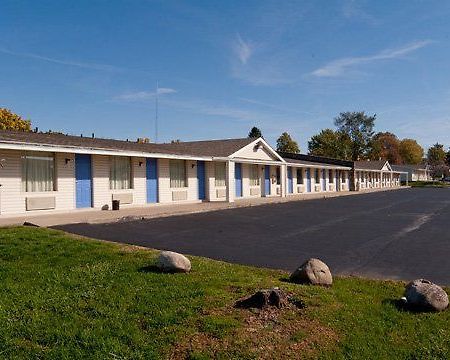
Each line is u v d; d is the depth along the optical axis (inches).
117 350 196.2
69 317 225.6
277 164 1343.5
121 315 227.0
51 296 251.3
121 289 263.6
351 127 4042.8
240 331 212.4
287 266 373.4
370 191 2085.4
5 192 650.2
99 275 291.0
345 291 280.8
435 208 1024.2
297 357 198.2
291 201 1237.7
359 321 232.5
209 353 195.8
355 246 476.4
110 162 825.5
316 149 3934.5
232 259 399.5
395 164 4522.6
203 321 220.1
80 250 366.9
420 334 223.9
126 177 861.2
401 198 1465.3
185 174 1018.7
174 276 292.7
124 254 358.3
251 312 231.8
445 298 254.4
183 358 193.5
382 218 781.3
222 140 1294.3
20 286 267.0
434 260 402.6
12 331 209.9
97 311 232.2
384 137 4862.2
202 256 410.6
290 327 219.5
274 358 195.9
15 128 1722.4
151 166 917.8
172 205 937.5
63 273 295.3
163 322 219.8
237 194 1226.6
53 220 610.9
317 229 616.7
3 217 642.8
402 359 204.4
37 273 294.7
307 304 246.1
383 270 362.9
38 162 701.3
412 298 254.5
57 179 724.7
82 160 771.4
